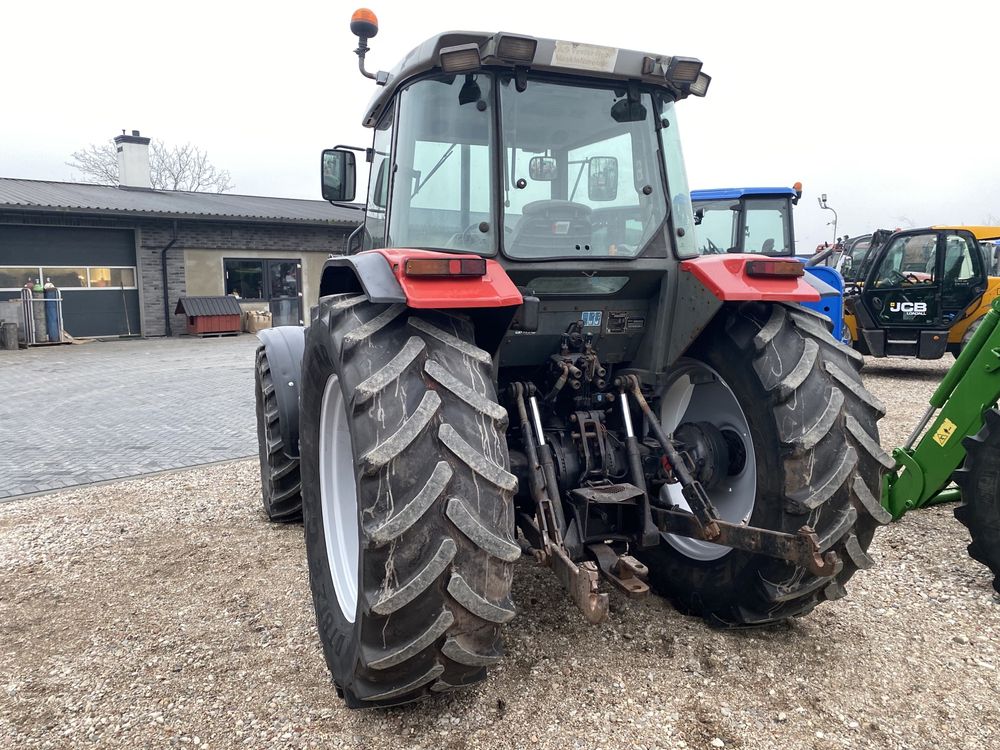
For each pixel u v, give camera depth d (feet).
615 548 9.37
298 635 9.67
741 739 7.12
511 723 7.40
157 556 12.85
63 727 7.70
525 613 9.71
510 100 8.66
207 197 74.84
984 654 8.84
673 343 9.34
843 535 7.86
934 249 33.19
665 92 9.53
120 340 58.44
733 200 32.07
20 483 18.16
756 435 8.39
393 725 7.45
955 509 10.78
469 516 6.36
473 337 7.35
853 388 8.24
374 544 6.25
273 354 13.67
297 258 67.26
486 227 8.51
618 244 9.05
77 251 57.52
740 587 8.57
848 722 7.41
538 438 8.69
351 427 6.70
